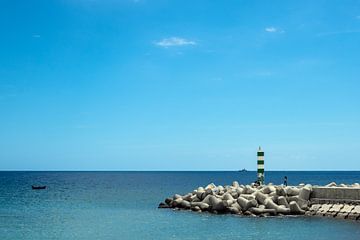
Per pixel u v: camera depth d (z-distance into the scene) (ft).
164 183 473.26
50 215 159.22
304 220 128.06
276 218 132.98
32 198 247.09
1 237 114.01
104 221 140.36
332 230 112.68
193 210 155.33
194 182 501.15
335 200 135.03
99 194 279.08
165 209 166.30
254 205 142.51
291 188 143.84
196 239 106.52
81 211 172.04
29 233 119.55
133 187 380.99
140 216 149.89
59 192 305.53
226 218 136.05
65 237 112.98
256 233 111.65
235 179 608.19
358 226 117.50
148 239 108.06
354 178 610.24
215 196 151.02
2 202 220.02
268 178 626.64
